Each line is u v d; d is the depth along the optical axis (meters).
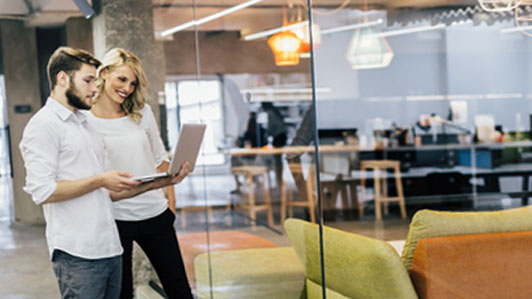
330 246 1.96
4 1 4.07
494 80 10.26
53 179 2.24
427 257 1.80
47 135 2.23
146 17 3.71
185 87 3.26
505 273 1.82
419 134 10.30
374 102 10.45
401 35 10.48
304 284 2.10
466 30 10.31
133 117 2.94
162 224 3.06
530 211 1.90
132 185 2.27
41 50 4.18
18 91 4.19
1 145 4.19
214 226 2.89
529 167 7.15
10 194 4.10
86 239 2.29
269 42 2.21
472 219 1.86
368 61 10.17
